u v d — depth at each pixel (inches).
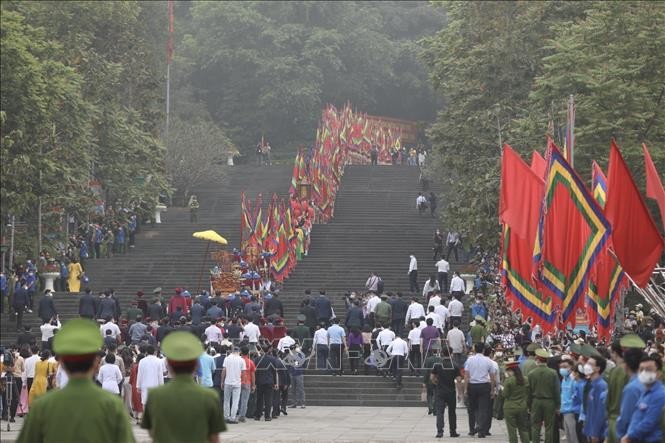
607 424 900.6
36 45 2363.4
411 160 4382.4
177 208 3548.2
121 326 2068.2
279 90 4800.7
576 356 1099.9
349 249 3002.0
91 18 3095.5
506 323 1989.4
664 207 1277.1
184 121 4229.8
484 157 2486.5
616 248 1227.9
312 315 2210.9
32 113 2319.1
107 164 3031.5
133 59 3265.3
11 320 2410.2
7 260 2689.5
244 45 4918.8
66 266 2657.5
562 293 1323.8
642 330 1638.8
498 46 2546.8
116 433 549.3
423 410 1877.5
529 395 1156.5
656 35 2031.3
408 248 3019.2
